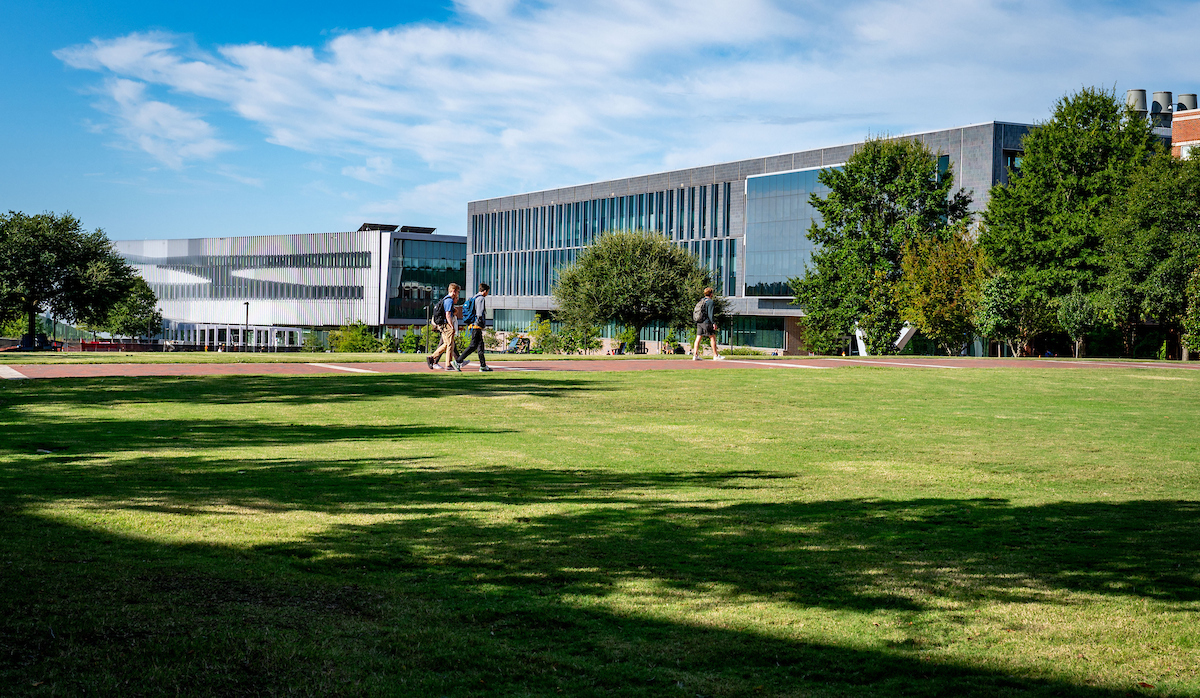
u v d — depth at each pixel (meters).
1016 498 8.10
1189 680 4.11
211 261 133.25
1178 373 25.41
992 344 59.12
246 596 4.86
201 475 8.32
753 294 79.06
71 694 3.56
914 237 52.41
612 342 69.75
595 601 5.00
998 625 4.77
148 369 21.16
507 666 4.09
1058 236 46.50
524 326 107.50
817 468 9.58
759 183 78.44
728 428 12.74
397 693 3.76
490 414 13.95
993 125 60.41
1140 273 43.78
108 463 8.84
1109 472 9.54
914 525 6.97
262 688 3.75
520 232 108.81
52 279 72.81
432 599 4.97
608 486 8.33
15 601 4.54
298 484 8.02
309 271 122.25
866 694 3.89
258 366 22.67
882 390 18.62
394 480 8.36
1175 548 6.38
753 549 6.17
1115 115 47.19
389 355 31.39
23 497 7.04
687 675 4.05
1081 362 31.30
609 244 66.88
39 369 20.77
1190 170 42.75
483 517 6.92
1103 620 4.86
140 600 4.68
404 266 116.31
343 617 4.62
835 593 5.25
